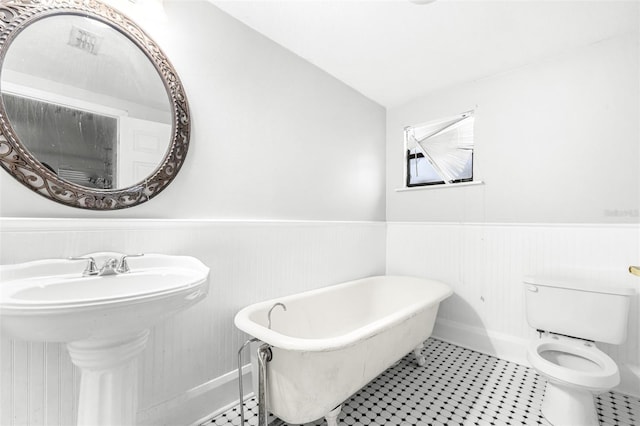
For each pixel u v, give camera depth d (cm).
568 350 170
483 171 247
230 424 151
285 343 121
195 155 160
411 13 175
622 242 183
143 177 139
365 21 183
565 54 211
